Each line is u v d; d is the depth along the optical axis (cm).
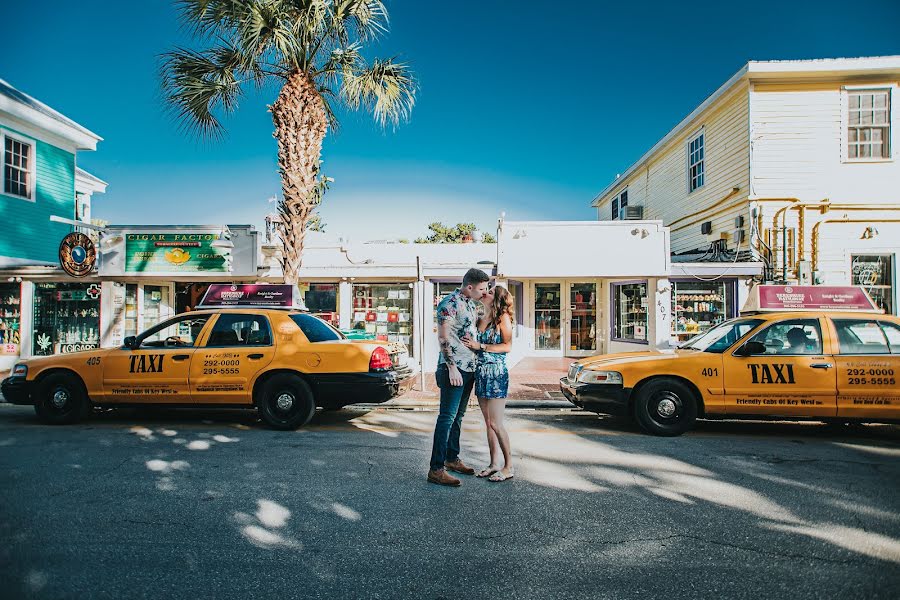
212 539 377
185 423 779
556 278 1499
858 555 356
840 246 1369
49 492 470
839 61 1343
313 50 1088
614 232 1377
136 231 1305
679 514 426
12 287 1386
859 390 661
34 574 327
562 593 309
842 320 694
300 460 575
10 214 1484
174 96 1079
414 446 639
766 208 1384
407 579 324
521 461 576
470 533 389
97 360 754
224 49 1084
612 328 1591
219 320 761
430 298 1385
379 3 1080
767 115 1392
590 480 510
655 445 648
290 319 757
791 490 482
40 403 760
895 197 1366
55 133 1631
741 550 363
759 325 703
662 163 1942
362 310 1383
